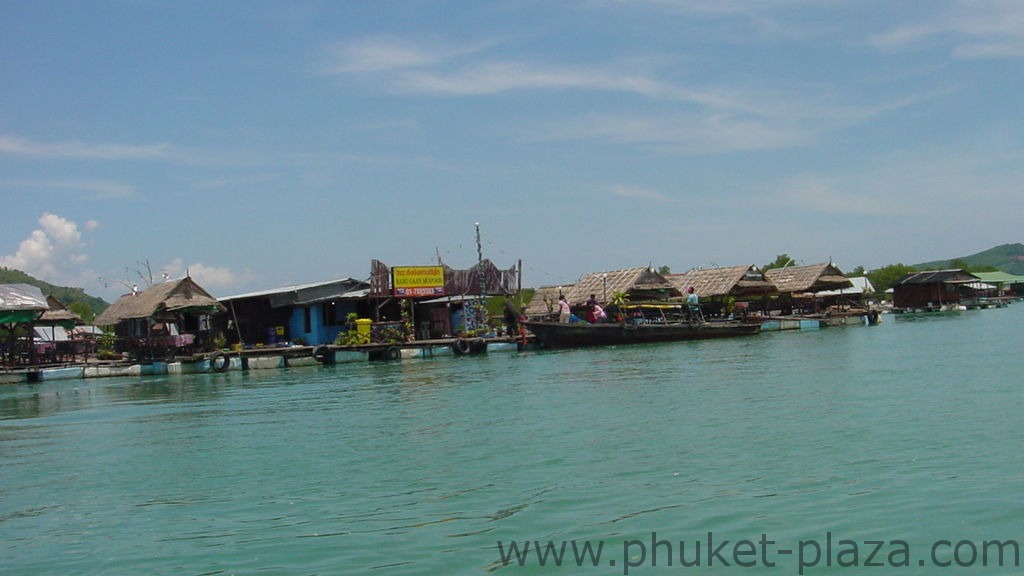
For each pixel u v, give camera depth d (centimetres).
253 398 2798
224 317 5275
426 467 1524
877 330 5741
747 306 6594
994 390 2188
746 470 1388
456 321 5372
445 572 970
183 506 1334
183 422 2262
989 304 10244
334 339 5075
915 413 1872
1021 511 1100
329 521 1203
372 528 1155
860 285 9856
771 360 3441
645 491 1281
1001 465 1348
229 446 1848
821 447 1546
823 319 6481
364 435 1906
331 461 1623
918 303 9869
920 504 1149
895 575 912
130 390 3328
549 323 4781
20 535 1217
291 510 1275
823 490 1243
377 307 4931
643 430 1802
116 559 1086
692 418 1934
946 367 2828
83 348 4734
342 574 980
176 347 4269
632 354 4184
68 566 1069
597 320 5150
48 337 5534
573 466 1473
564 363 3734
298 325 5116
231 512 1283
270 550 1084
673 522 1117
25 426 2328
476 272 5116
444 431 1905
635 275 5950
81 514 1319
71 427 2264
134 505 1359
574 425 1905
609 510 1187
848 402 2083
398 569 987
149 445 1909
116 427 2225
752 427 1783
